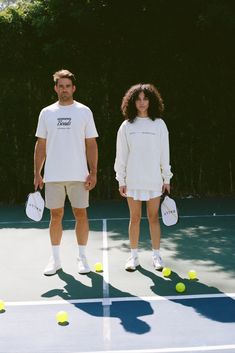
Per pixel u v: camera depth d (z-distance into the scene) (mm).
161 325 3621
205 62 10664
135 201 5004
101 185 10789
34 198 5000
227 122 10820
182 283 4539
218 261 5453
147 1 10094
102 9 10102
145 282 4699
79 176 4824
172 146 10727
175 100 10656
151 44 10555
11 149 10406
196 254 5773
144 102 4836
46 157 4879
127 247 6180
